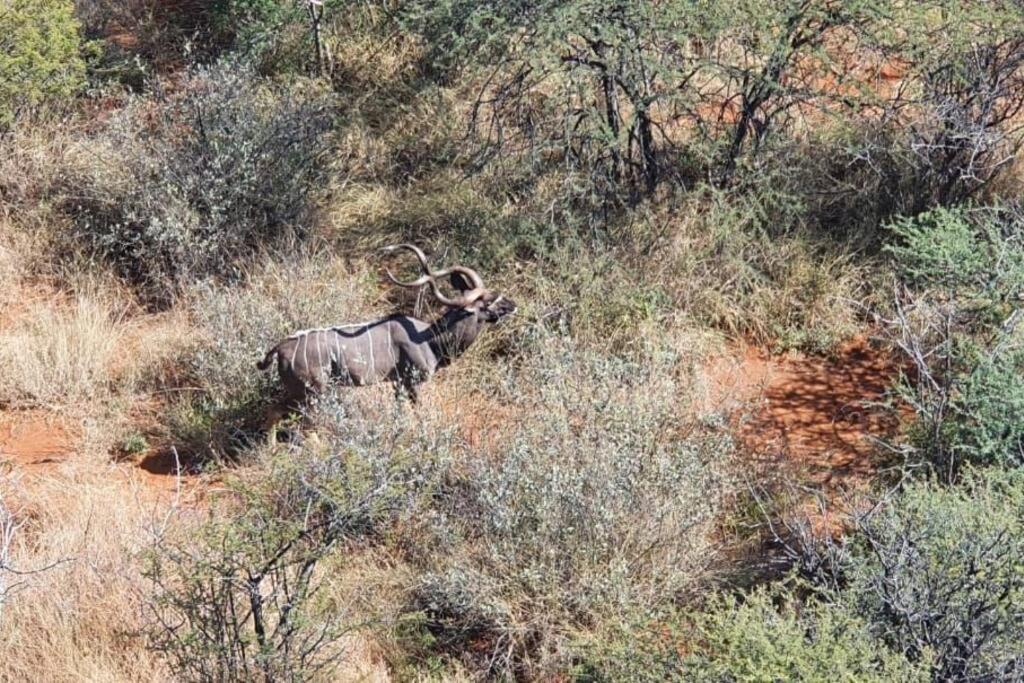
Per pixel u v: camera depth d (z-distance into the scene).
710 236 18.38
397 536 13.90
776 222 19.16
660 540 13.38
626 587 12.79
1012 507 12.68
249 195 18.91
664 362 16.22
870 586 11.77
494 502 13.30
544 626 12.80
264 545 11.73
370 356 15.06
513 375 15.97
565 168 19.28
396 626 12.93
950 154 19.17
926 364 16.39
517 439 13.84
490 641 13.00
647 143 19.25
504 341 17.16
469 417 15.67
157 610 12.38
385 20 23.09
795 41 18.59
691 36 18.66
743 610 11.39
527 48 18.25
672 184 19.34
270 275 18.02
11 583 12.89
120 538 13.63
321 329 15.03
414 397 15.41
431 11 18.91
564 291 17.62
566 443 13.87
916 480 13.98
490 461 14.16
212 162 18.75
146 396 16.59
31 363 16.78
